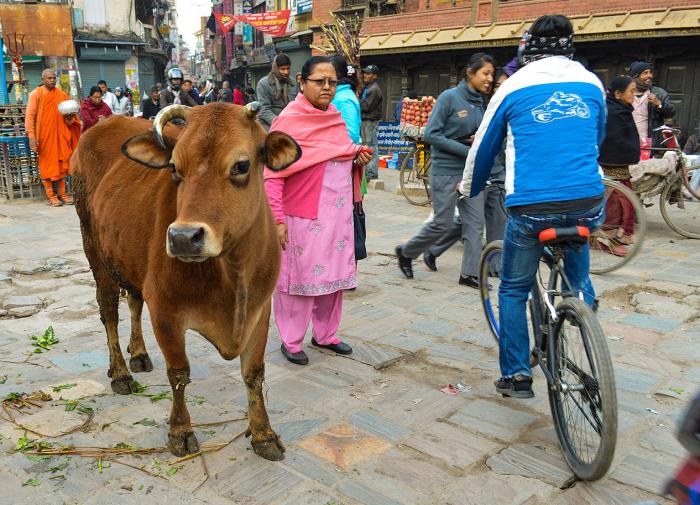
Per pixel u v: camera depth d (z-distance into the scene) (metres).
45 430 3.33
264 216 2.86
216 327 2.89
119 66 32.28
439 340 4.68
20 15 27.95
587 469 2.85
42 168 9.93
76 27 30.30
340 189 4.11
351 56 8.78
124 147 2.52
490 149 3.37
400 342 4.62
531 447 3.22
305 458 3.11
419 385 3.95
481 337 4.73
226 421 3.46
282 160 2.65
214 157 2.40
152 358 4.30
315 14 23.14
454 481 2.93
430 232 5.93
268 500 2.78
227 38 44.41
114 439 3.26
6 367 4.16
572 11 14.16
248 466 3.04
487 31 15.13
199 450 3.15
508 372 3.53
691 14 12.09
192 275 2.74
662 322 5.00
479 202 5.76
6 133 10.52
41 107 9.69
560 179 3.02
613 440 2.66
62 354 4.39
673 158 7.70
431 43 15.94
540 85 3.08
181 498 2.78
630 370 4.12
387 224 8.85
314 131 3.96
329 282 4.15
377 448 3.21
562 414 3.14
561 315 3.08
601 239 6.53
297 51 28.61
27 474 2.95
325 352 4.45
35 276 6.26
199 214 2.32
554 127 3.03
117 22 31.14
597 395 2.79
